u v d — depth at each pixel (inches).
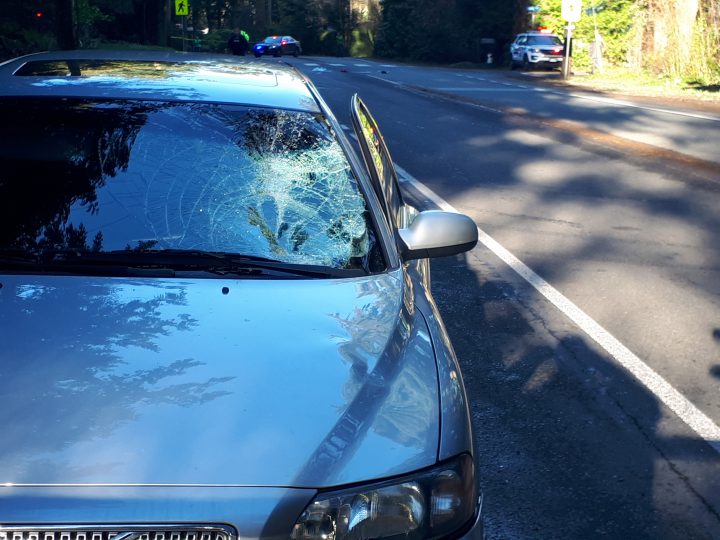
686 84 1171.3
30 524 75.7
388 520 83.6
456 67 1920.5
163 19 2026.3
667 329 244.4
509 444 173.5
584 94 1009.5
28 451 80.0
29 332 96.2
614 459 169.3
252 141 136.4
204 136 135.5
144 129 134.5
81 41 1311.5
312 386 92.0
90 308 102.0
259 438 84.1
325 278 117.5
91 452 80.4
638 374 211.0
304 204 129.1
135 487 78.2
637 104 882.1
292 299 109.3
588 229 358.6
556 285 281.9
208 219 123.6
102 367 91.0
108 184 126.3
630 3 1456.7
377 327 105.6
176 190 126.7
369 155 160.7
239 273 116.1
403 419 91.0
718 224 374.3
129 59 162.9
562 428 181.3
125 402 86.3
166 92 143.5
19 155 128.1
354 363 97.2
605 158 532.1
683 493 158.2
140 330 98.1
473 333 235.3
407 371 99.3
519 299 265.9
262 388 90.5
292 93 151.3
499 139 605.6
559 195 423.8
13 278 108.7
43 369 90.1
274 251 120.8
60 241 117.7
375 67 1722.4
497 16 1991.9
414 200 402.3
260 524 78.5
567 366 214.5
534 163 511.5
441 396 97.1
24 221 119.8
